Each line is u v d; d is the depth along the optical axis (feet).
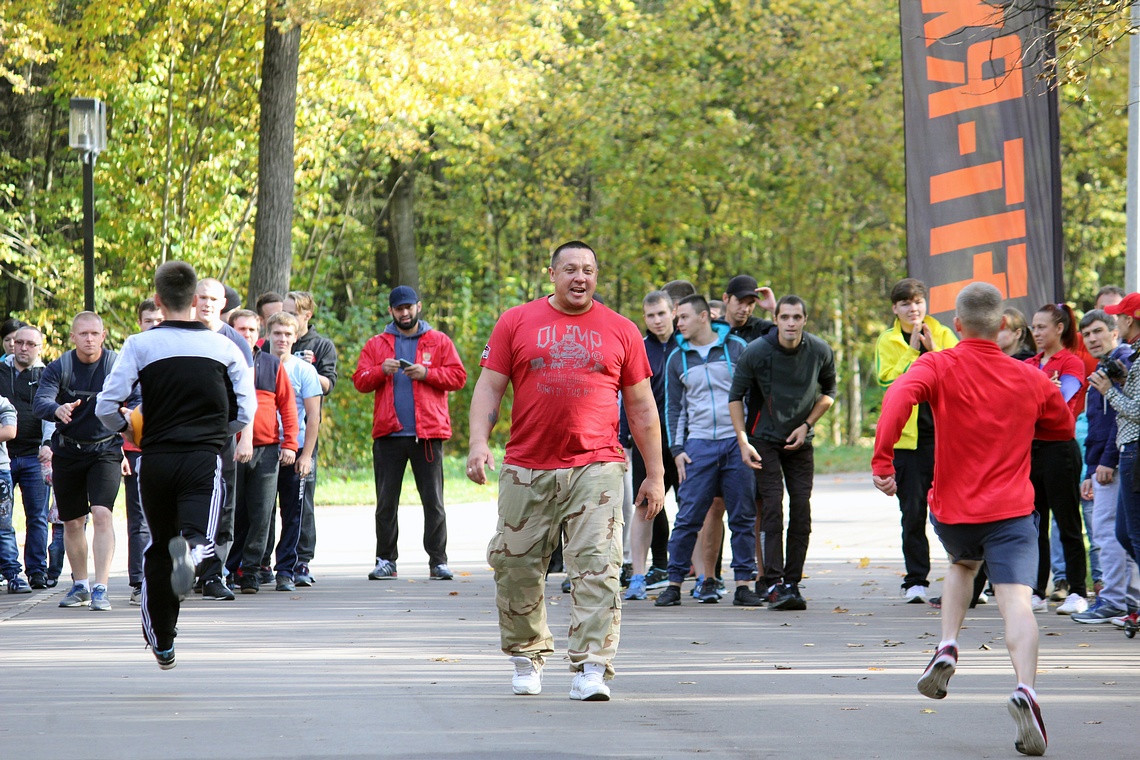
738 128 254.06
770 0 256.52
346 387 205.16
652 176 259.60
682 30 256.11
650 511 48.44
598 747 39.22
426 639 61.00
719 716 43.88
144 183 190.80
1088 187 248.93
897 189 264.11
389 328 88.22
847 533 116.06
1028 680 39.65
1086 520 76.59
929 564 74.90
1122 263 273.33
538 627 48.03
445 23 156.97
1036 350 77.00
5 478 81.35
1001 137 85.71
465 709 44.98
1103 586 67.21
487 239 261.44
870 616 68.80
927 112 86.48
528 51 191.01
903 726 42.50
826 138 259.19
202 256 187.93
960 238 86.33
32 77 198.59
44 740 40.09
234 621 66.80
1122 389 61.36
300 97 182.70
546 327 46.68
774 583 72.59
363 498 150.00
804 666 53.83
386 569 87.15
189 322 49.98
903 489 74.84
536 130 249.96
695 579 86.12
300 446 84.38
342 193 240.73
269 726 42.09
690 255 279.28
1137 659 55.72
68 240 205.16
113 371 48.93
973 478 42.57
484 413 46.88
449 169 242.37
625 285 275.80
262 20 156.25
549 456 46.70
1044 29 70.79
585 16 256.93
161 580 48.52
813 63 254.06
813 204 267.59
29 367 84.12
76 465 73.46
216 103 188.85
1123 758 38.32
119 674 51.98
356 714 44.06
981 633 62.49
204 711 44.55
